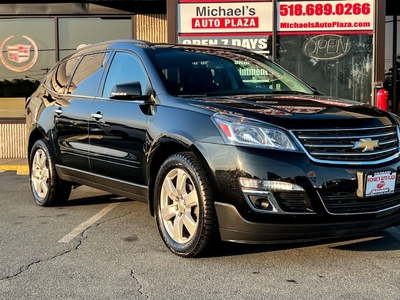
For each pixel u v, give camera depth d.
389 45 12.17
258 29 9.97
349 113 4.11
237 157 3.78
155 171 4.61
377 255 4.34
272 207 3.73
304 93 5.27
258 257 4.28
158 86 4.73
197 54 5.38
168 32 10.00
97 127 5.29
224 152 3.85
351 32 9.92
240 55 5.71
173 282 3.75
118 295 3.52
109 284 3.72
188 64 5.13
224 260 4.21
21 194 7.34
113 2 11.25
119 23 11.48
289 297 3.46
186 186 4.20
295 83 5.56
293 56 10.04
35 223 5.55
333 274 3.88
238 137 3.83
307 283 3.71
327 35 9.96
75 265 4.15
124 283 3.74
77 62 6.22
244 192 3.75
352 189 3.85
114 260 4.26
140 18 11.34
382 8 9.77
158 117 4.50
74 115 5.67
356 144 3.89
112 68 5.46
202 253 4.16
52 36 11.47
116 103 5.11
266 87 5.30
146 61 5.01
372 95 9.81
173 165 4.26
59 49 11.46
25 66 11.52
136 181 4.82
